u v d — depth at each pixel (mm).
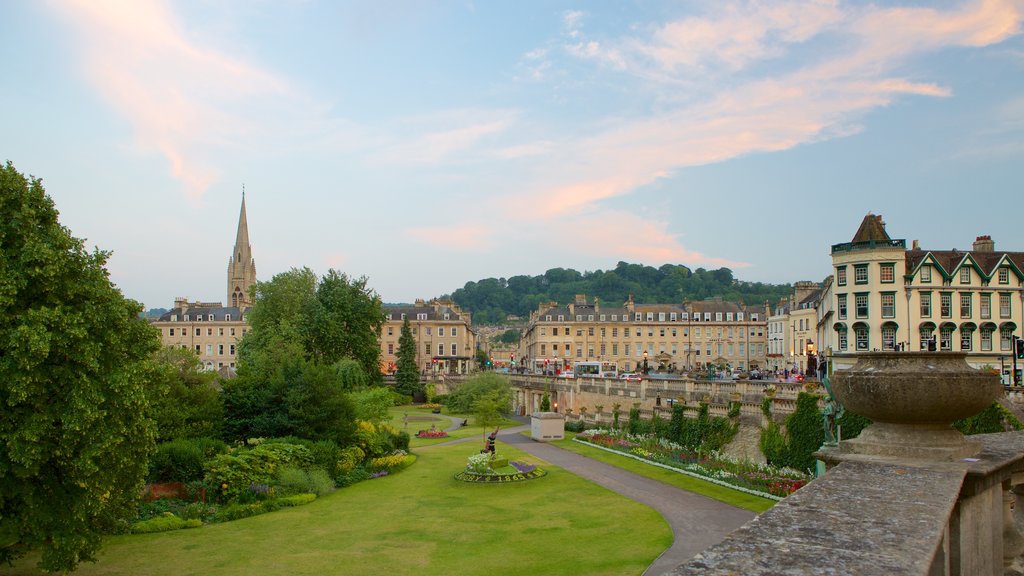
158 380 30406
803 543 4984
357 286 102500
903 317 65750
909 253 69500
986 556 7523
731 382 51844
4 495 23094
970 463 7531
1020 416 31969
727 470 45094
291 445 43969
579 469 49500
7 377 22375
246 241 192375
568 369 124938
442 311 152500
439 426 82750
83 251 25953
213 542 31531
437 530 33562
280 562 28516
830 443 16453
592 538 31406
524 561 28281
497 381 99812
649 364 143875
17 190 24766
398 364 118500
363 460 51188
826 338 76000
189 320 151125
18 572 26875
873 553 4723
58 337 23062
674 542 30250
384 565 28078
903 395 7883
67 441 23297
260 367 55656
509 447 62906
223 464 39344
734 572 4414
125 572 27203
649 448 55906
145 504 36062
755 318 146000
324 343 95750
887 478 6977
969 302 66438
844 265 68875
